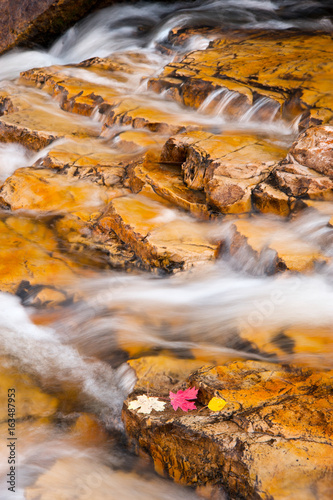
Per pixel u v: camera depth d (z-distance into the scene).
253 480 2.13
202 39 8.87
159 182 4.84
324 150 4.29
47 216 4.93
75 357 3.43
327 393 2.59
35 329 3.69
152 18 11.84
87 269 4.30
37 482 2.56
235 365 2.91
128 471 2.61
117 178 5.31
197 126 5.96
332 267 3.62
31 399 3.08
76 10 11.09
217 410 2.53
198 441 2.39
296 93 5.99
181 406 2.66
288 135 5.66
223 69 6.92
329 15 10.08
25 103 7.62
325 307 3.44
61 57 11.55
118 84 8.03
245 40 8.34
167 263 4.05
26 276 4.14
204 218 4.53
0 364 3.33
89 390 3.15
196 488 2.42
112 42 10.83
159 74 7.44
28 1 10.68
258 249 3.90
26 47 11.29
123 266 4.31
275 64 6.88
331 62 6.79
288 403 2.51
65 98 7.54
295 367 2.86
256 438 2.30
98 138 6.53
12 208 5.06
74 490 2.51
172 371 3.04
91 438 2.84
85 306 3.86
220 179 4.46
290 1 11.27
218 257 4.18
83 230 4.72
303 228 4.07
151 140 5.88
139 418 2.63
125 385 3.08
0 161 6.65
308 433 2.30
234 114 6.33
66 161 5.64
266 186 4.37
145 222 4.41
